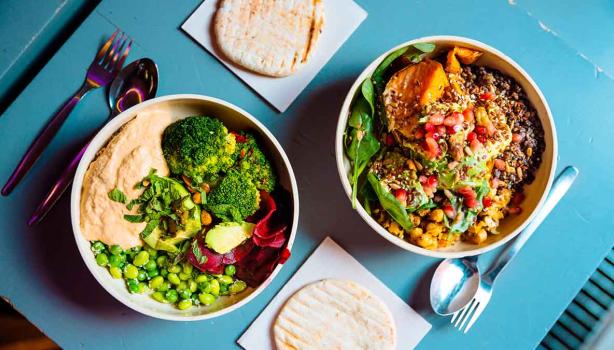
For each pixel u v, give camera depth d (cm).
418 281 75
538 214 75
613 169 76
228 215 68
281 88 75
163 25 75
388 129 70
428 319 75
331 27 75
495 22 76
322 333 74
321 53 75
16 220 73
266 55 74
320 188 75
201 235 68
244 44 74
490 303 75
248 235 69
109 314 74
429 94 68
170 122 69
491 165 70
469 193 69
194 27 75
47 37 76
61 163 74
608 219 76
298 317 74
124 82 74
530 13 79
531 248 76
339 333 74
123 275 69
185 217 67
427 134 67
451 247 71
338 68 75
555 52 76
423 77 69
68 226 74
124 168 67
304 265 74
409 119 69
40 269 73
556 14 83
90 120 74
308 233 75
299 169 75
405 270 75
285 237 69
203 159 66
